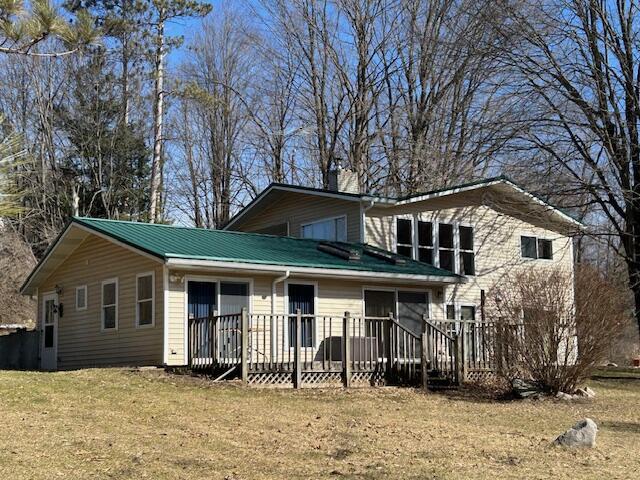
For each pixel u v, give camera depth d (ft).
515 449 33.12
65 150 141.18
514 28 79.20
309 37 129.70
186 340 56.59
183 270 57.11
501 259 86.89
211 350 53.01
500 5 79.92
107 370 52.90
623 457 31.81
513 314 57.21
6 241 114.83
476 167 111.34
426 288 73.00
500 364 57.06
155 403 41.45
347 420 40.37
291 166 138.62
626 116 78.89
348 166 126.82
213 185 147.64
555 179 80.43
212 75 142.72
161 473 26.91
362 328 62.23
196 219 148.36
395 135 123.75
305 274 61.82
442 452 32.09
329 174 85.25
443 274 71.15
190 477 26.58
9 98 140.26
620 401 55.47
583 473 28.35
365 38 125.70
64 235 66.39
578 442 33.88
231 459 29.58
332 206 79.51
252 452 31.04
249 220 90.74
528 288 57.06
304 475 27.32
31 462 27.40
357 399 49.42
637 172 78.95
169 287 56.39
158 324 56.90
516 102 81.00
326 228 80.02
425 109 119.34
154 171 123.44
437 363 59.93
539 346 55.31
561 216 88.84
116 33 117.60
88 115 139.95
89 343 65.82
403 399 51.19
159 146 126.52
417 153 113.91
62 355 69.92
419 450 32.42
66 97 141.18
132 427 34.99
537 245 90.94
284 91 137.49
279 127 138.72
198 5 123.85
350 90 127.13
